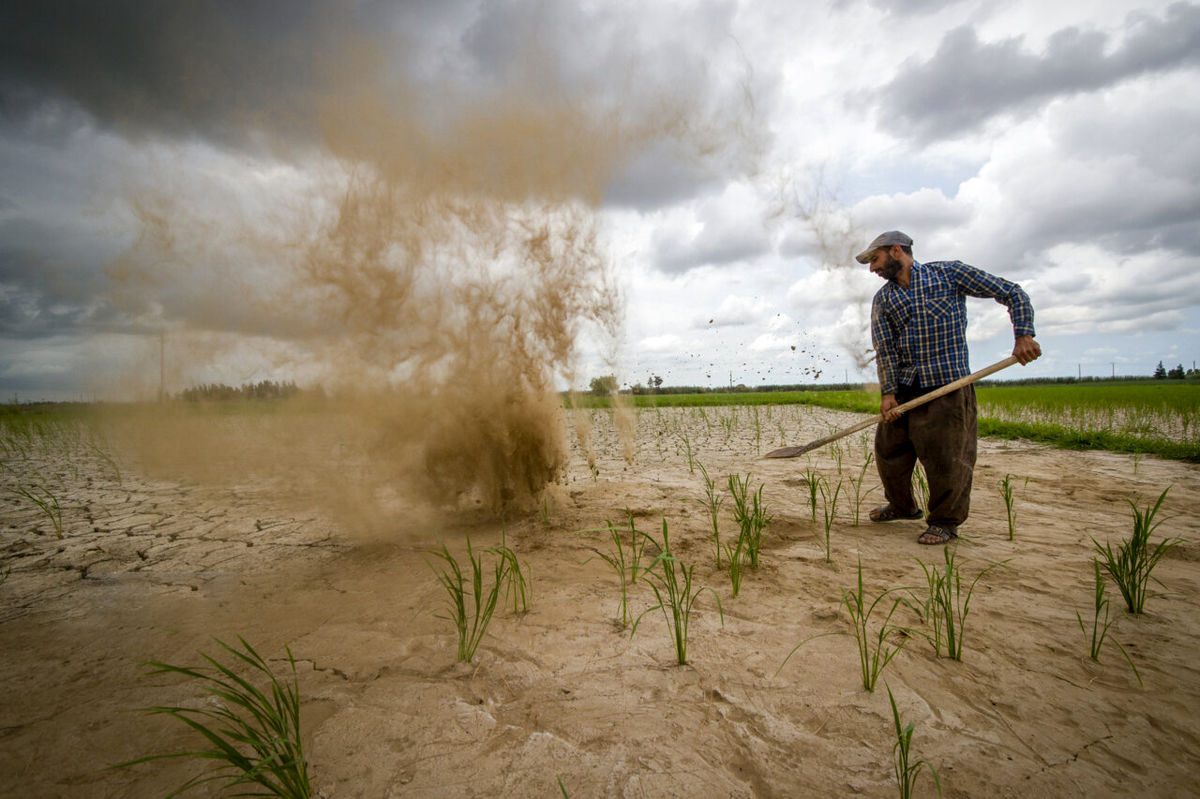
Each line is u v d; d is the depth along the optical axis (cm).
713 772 164
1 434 1240
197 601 299
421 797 157
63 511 506
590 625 258
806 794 155
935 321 372
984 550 354
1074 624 251
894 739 177
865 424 413
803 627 252
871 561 338
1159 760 167
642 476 642
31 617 280
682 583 306
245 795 154
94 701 207
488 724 188
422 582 317
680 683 210
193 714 198
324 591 309
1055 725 183
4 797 160
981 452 788
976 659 223
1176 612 262
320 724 191
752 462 734
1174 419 1236
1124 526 404
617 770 165
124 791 163
